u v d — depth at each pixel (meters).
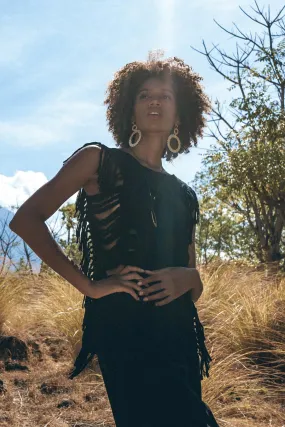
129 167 2.05
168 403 1.91
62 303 6.20
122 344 1.96
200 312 6.02
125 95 2.24
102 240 2.03
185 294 2.13
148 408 1.91
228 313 5.86
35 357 5.12
